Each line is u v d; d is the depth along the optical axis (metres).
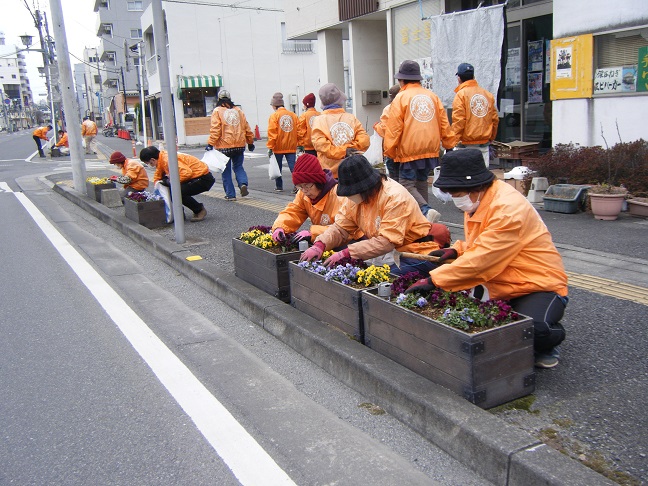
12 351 4.37
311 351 3.96
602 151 7.57
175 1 31.19
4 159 26.14
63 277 6.30
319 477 2.74
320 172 4.71
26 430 3.26
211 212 9.12
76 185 11.94
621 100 7.79
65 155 26.72
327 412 3.32
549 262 3.34
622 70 7.79
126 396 3.61
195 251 6.64
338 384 3.64
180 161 8.09
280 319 4.36
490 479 2.61
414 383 3.16
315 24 14.57
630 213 7.02
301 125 10.34
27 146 38.41
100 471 2.86
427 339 3.16
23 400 3.60
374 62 13.59
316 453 2.93
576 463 2.43
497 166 10.57
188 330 4.69
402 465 2.79
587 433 2.76
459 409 2.87
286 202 9.66
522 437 2.62
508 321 3.06
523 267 3.34
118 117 59.31
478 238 3.28
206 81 32.19
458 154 3.32
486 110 7.79
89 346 4.42
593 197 6.91
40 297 5.64
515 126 10.87
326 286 4.05
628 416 2.89
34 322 4.97
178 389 3.68
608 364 3.46
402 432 3.07
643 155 7.24
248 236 5.35
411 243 4.28
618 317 4.13
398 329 3.38
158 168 8.21
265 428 3.19
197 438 3.12
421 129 6.66
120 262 6.90
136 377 3.87
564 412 2.96
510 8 10.45
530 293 3.37
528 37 10.25
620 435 2.73
